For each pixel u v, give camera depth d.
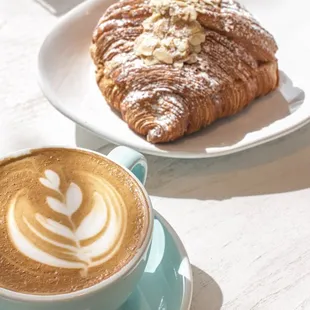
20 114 0.58
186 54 0.59
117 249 0.40
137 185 0.43
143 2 0.62
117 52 0.60
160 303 0.43
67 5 0.72
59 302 0.38
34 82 0.61
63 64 0.63
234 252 0.49
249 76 0.60
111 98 0.59
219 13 0.61
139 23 0.61
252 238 0.50
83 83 0.62
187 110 0.57
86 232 0.41
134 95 0.58
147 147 0.55
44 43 0.63
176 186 0.53
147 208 0.42
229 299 0.46
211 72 0.59
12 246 0.40
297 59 0.66
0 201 0.41
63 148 0.44
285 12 0.71
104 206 0.42
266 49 0.61
